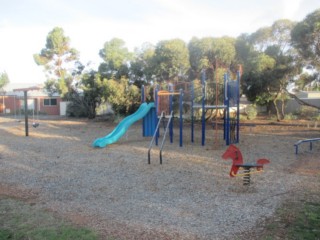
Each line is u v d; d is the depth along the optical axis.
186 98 18.25
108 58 24.53
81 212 5.14
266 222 4.56
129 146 12.35
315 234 4.06
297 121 21.27
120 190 6.46
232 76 19.20
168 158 9.80
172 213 5.07
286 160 9.23
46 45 32.28
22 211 5.16
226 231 4.30
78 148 11.96
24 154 10.77
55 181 7.23
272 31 21.64
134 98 22.31
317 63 15.76
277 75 19.16
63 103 36.50
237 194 6.03
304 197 5.71
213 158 9.68
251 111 23.64
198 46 19.69
